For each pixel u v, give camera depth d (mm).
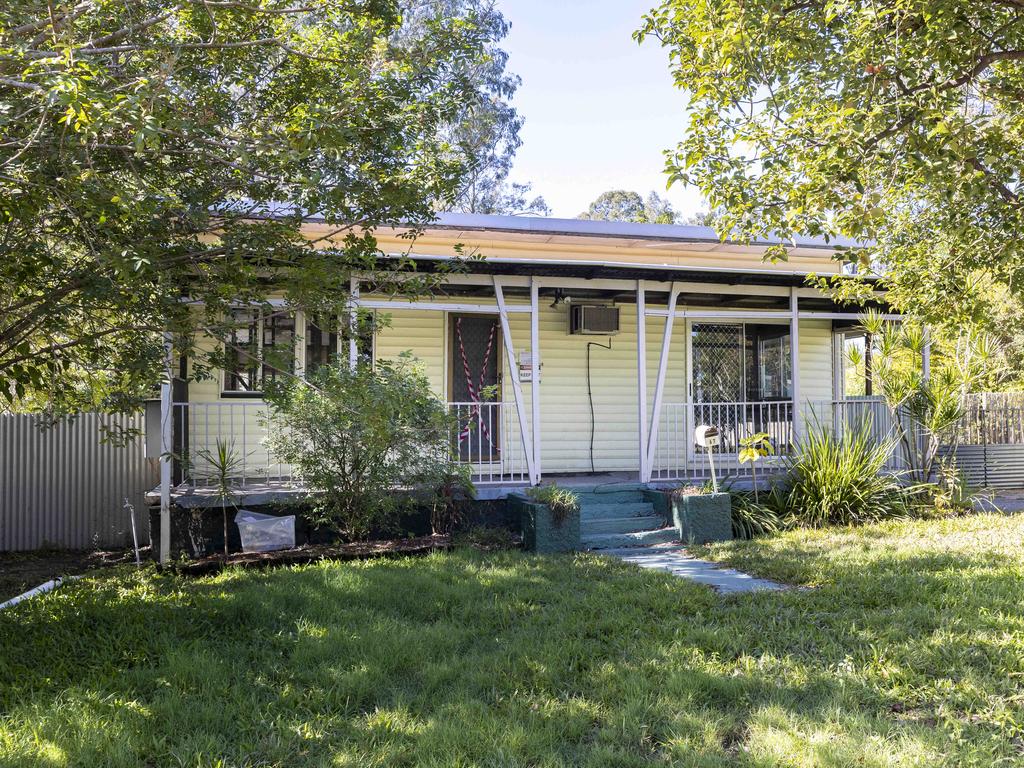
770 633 5691
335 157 5637
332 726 4273
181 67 5645
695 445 12914
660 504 10172
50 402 8555
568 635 5672
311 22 6664
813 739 3912
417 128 6344
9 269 5555
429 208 6734
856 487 10641
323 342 11156
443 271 7691
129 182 5402
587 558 8484
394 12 6453
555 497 9094
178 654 5195
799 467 10797
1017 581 6934
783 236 8148
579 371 12547
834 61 8133
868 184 7480
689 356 13094
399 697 4605
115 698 4582
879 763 3656
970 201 8203
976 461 14125
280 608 6344
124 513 11805
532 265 9906
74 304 5805
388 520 9352
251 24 6445
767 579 7562
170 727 4227
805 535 9672
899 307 10602
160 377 6656
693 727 4125
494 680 4852
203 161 5777
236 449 10758
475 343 12117
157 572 8352
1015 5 7129
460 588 6973
